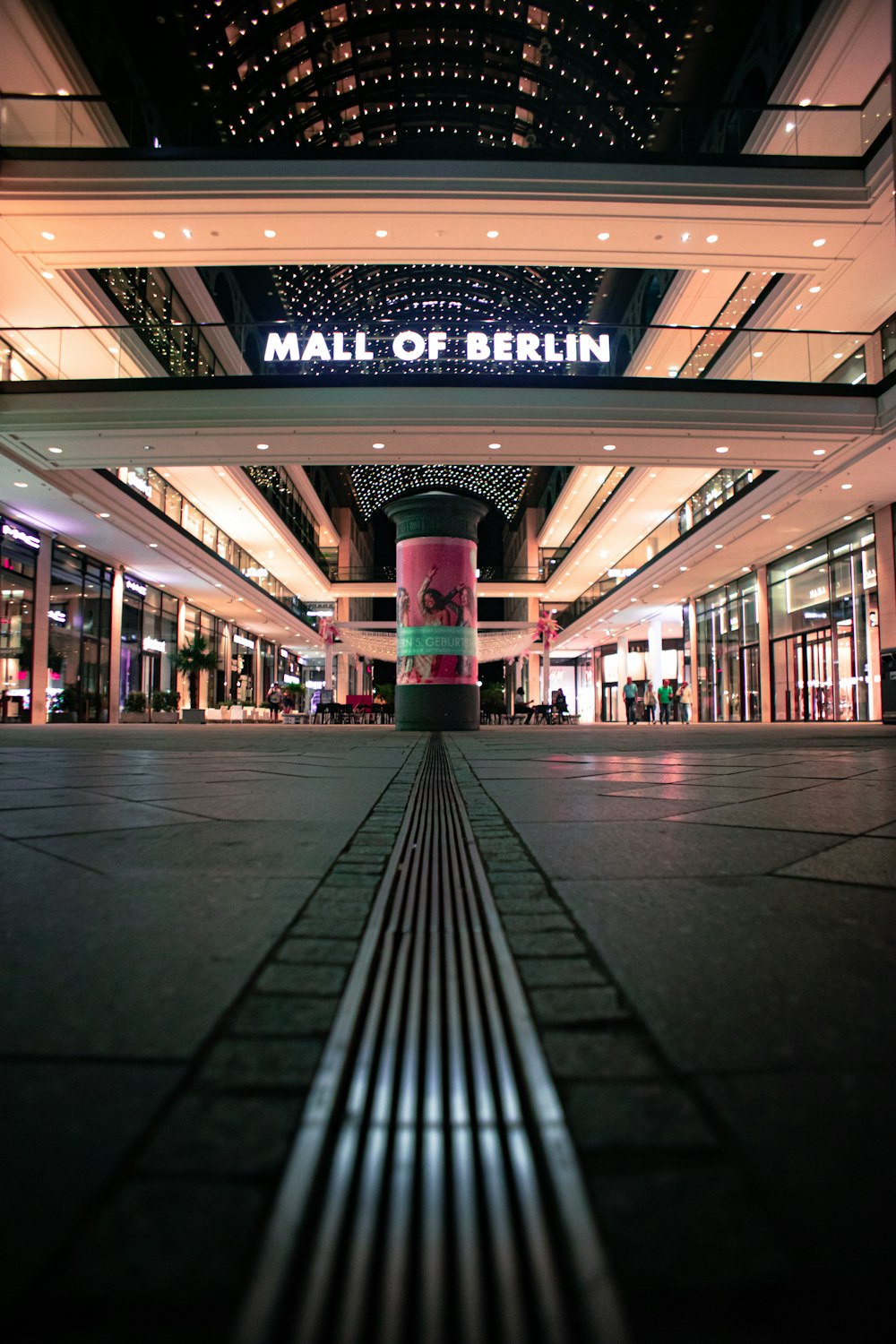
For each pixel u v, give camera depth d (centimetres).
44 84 1398
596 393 1333
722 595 2847
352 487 4791
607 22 2000
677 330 1488
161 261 1390
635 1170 66
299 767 549
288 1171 65
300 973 119
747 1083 83
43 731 1443
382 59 2348
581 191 1252
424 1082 83
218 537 2912
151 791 384
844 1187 64
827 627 2114
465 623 1396
